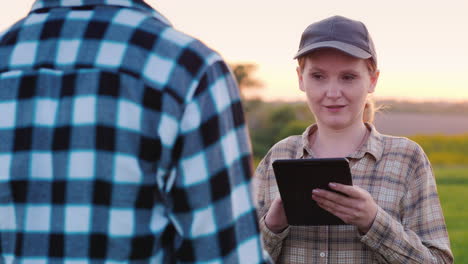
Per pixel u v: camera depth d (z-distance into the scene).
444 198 18.42
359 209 1.98
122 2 1.29
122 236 1.19
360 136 2.34
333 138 2.33
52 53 1.26
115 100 1.21
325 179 1.95
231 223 1.23
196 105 1.21
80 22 1.27
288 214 2.09
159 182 1.21
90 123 1.20
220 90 1.26
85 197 1.20
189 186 1.20
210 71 1.24
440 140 43.03
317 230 2.23
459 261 9.01
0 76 1.28
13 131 1.25
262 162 2.49
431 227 2.23
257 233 1.29
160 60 1.22
